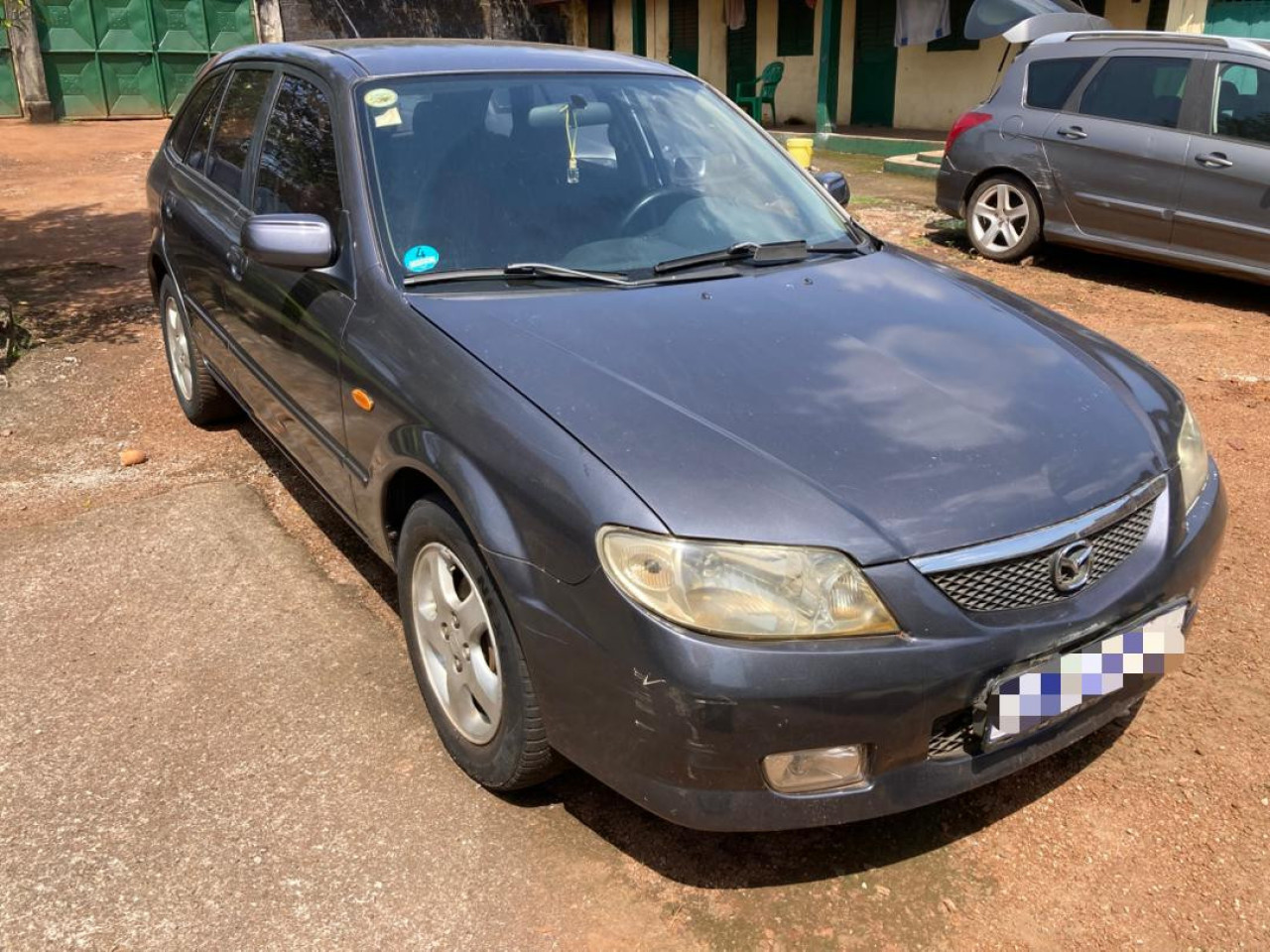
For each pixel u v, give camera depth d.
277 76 3.86
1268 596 3.54
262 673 3.14
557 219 3.16
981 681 2.13
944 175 8.65
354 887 2.37
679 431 2.25
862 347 2.69
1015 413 2.47
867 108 15.94
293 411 3.44
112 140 15.22
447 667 2.68
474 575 2.45
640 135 3.54
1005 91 8.20
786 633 2.02
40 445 4.77
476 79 3.45
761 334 2.71
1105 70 7.57
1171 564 2.44
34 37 16.25
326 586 3.62
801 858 2.47
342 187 3.13
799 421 2.33
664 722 2.04
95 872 2.40
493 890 2.37
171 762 2.76
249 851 2.47
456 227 3.05
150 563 3.75
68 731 2.88
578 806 2.62
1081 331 3.14
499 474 2.31
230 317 3.91
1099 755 2.81
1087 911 2.32
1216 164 6.93
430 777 2.71
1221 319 6.83
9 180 12.02
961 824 2.58
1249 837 2.52
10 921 2.27
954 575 2.12
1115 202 7.51
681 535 2.05
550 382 2.42
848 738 2.06
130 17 16.95
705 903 2.34
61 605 3.49
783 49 17.05
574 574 2.14
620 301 2.84
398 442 2.64
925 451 2.28
